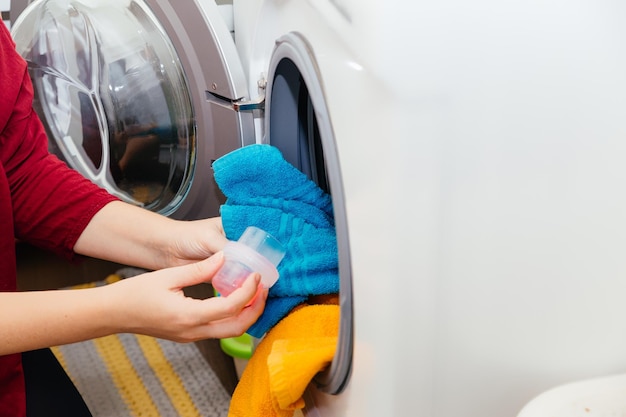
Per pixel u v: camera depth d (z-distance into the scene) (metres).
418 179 0.47
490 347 0.54
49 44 1.04
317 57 0.56
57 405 0.84
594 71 0.49
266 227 0.68
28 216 0.81
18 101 0.80
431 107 0.46
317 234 0.68
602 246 0.53
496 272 0.51
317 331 0.63
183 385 1.29
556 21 0.47
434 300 0.50
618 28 0.49
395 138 0.46
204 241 0.73
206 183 0.96
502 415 0.56
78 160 1.12
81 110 1.05
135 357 1.38
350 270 0.55
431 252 0.49
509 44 0.46
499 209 0.50
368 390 0.54
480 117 0.47
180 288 0.63
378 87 0.45
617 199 0.52
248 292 0.58
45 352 0.89
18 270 1.57
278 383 0.57
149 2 0.90
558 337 0.55
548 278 0.53
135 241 0.78
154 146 1.02
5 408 0.75
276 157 0.70
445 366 0.53
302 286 0.66
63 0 1.00
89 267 1.59
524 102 0.48
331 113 0.54
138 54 0.96
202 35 0.85
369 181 0.49
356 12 0.47
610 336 0.56
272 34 0.77
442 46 0.45
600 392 0.52
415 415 0.54
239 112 0.85
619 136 0.51
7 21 1.09
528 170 0.49
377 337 0.51
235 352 1.14
